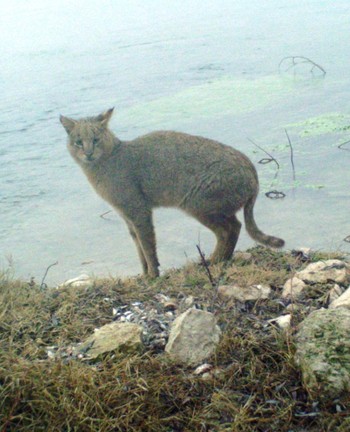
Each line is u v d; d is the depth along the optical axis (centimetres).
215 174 319
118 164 333
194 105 507
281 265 308
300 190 392
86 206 405
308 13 854
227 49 690
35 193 419
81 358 260
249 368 256
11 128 500
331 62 599
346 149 427
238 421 245
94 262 358
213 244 361
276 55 645
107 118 337
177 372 256
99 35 838
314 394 247
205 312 265
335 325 254
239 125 470
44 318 277
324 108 486
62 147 468
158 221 385
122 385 251
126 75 614
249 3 991
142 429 246
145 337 268
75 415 246
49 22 984
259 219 371
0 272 322
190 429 246
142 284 303
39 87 600
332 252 322
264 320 272
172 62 652
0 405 247
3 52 785
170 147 328
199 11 965
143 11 1014
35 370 253
